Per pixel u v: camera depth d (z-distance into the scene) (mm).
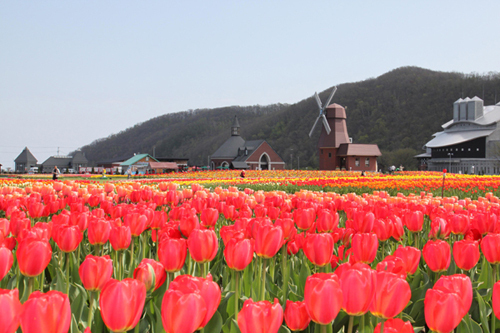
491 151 104250
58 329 1604
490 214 4555
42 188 9305
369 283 1906
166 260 2600
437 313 1868
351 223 4570
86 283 2355
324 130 90250
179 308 1671
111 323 1732
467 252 2959
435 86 176000
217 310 2506
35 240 2494
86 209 5227
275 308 1783
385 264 2545
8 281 3420
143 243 4133
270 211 4977
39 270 2490
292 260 3793
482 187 18047
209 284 1890
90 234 3373
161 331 2432
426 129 159875
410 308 3102
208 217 4207
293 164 170750
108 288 1732
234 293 2723
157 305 2701
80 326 2627
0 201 5734
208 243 2656
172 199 6711
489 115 110188
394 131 166375
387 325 2070
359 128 176500
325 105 90500
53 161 166125
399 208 6000
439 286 2000
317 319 1854
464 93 167125
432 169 116250
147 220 4016
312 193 9180
